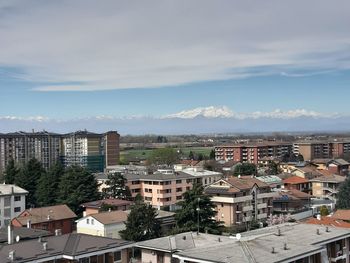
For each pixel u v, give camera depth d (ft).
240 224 352.28
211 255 146.41
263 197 380.99
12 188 379.35
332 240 175.73
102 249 185.78
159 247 201.26
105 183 434.30
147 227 271.08
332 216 296.71
